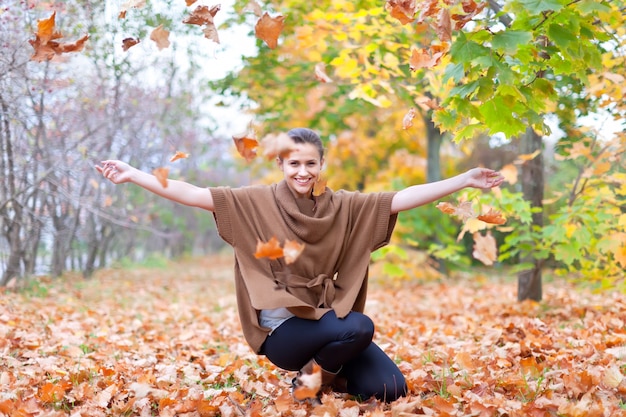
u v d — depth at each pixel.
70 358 4.31
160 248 22.92
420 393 3.29
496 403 3.00
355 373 3.16
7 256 8.49
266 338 3.09
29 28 5.73
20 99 6.46
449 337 4.95
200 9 2.84
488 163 15.05
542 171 6.50
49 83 6.50
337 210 3.10
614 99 4.62
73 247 12.62
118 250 18.47
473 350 4.36
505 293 8.79
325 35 5.58
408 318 6.72
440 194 3.08
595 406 2.80
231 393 3.36
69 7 6.09
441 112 3.37
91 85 7.66
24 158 7.30
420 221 10.55
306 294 3.02
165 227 19.17
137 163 10.38
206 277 15.15
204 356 4.68
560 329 5.00
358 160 14.76
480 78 2.99
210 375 3.91
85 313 6.82
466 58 2.84
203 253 31.47
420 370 3.68
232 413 3.08
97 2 6.28
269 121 9.67
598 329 4.78
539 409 2.84
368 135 14.88
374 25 5.09
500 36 2.82
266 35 2.72
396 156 14.62
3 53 5.56
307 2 7.09
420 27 3.12
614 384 3.22
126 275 13.91
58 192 8.22
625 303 6.02
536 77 3.28
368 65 5.17
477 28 3.12
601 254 5.73
